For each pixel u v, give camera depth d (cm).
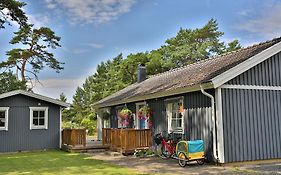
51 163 1114
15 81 2533
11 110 1591
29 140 1619
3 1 1433
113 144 1444
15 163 1134
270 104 1059
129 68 3191
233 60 1138
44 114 1677
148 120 1405
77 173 886
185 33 3678
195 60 3397
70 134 1555
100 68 4566
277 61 1095
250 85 1033
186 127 1145
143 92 1432
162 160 1130
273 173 827
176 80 1310
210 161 1004
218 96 975
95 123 3172
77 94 5425
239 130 995
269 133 1044
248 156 999
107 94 3353
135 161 1120
